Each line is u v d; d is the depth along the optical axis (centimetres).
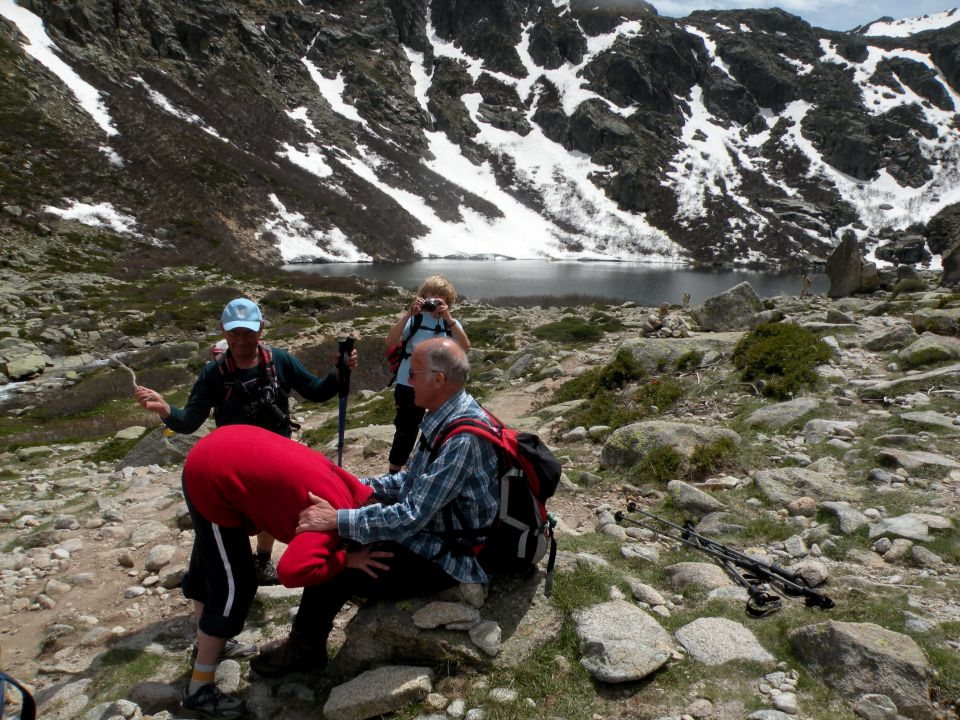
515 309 3653
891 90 17800
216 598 338
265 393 408
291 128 10850
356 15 15538
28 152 6338
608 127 14338
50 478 1099
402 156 12231
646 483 619
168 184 7031
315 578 312
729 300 1473
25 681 416
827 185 14412
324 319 3362
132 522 700
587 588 391
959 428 613
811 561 417
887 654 311
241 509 324
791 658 335
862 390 738
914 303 1291
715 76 17675
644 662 329
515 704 321
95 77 8556
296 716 342
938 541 439
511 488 348
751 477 584
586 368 1212
